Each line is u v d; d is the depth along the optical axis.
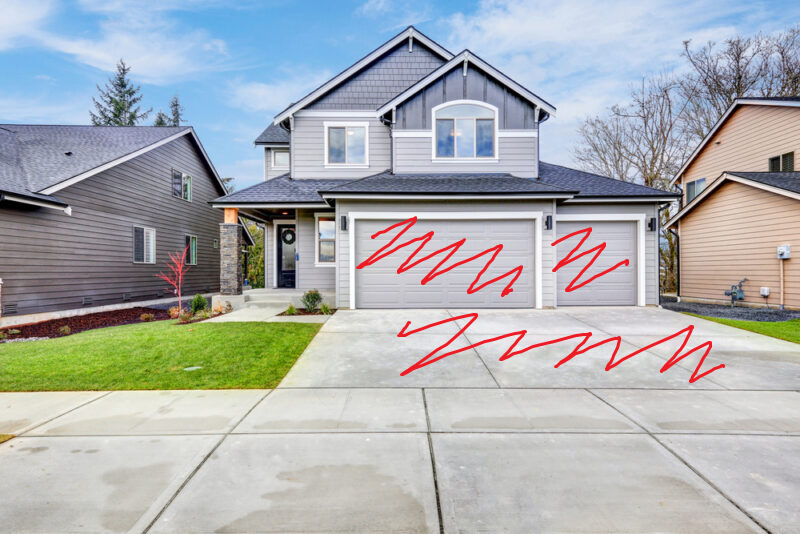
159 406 4.25
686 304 13.48
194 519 2.41
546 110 11.70
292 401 4.40
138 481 2.81
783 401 4.39
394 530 2.31
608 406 4.25
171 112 42.09
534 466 3.01
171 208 16.06
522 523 2.37
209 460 3.10
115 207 12.91
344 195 9.61
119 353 6.16
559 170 13.16
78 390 4.75
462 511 2.48
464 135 11.80
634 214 10.75
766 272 12.16
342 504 2.55
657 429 3.67
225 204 11.05
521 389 4.81
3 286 9.30
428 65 13.47
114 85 35.59
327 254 12.86
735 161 15.65
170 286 15.88
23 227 9.79
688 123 21.84
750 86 20.80
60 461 3.09
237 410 4.14
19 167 10.92
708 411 4.11
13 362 5.78
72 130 15.09
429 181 10.84
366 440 3.45
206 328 7.77
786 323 8.84
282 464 3.04
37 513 2.47
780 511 2.49
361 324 8.33
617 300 10.79
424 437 3.51
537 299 10.07
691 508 2.51
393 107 11.66
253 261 26.47
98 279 12.20
